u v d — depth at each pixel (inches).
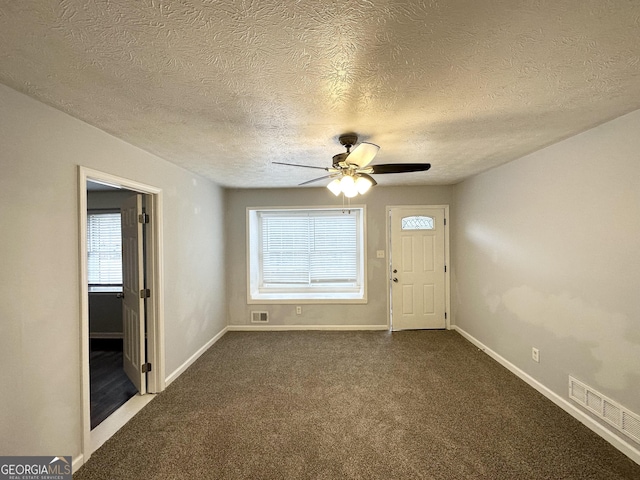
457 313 181.0
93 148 81.4
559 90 62.9
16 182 61.6
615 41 46.8
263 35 44.3
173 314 123.8
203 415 98.0
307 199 188.5
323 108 70.2
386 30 43.6
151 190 108.7
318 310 188.5
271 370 131.0
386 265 186.1
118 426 92.5
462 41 46.4
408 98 65.6
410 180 167.8
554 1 38.6
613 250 80.7
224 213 185.8
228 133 87.0
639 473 72.2
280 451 81.0
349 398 107.4
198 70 53.7
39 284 66.2
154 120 77.0
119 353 156.9
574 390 94.1
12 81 57.4
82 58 49.8
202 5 38.3
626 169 76.6
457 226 178.7
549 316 104.3
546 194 104.5
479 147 103.6
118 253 181.8
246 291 189.3
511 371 126.4
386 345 159.2
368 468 74.9
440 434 87.3
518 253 120.6
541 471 73.2
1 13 39.0
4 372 59.5
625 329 78.0
